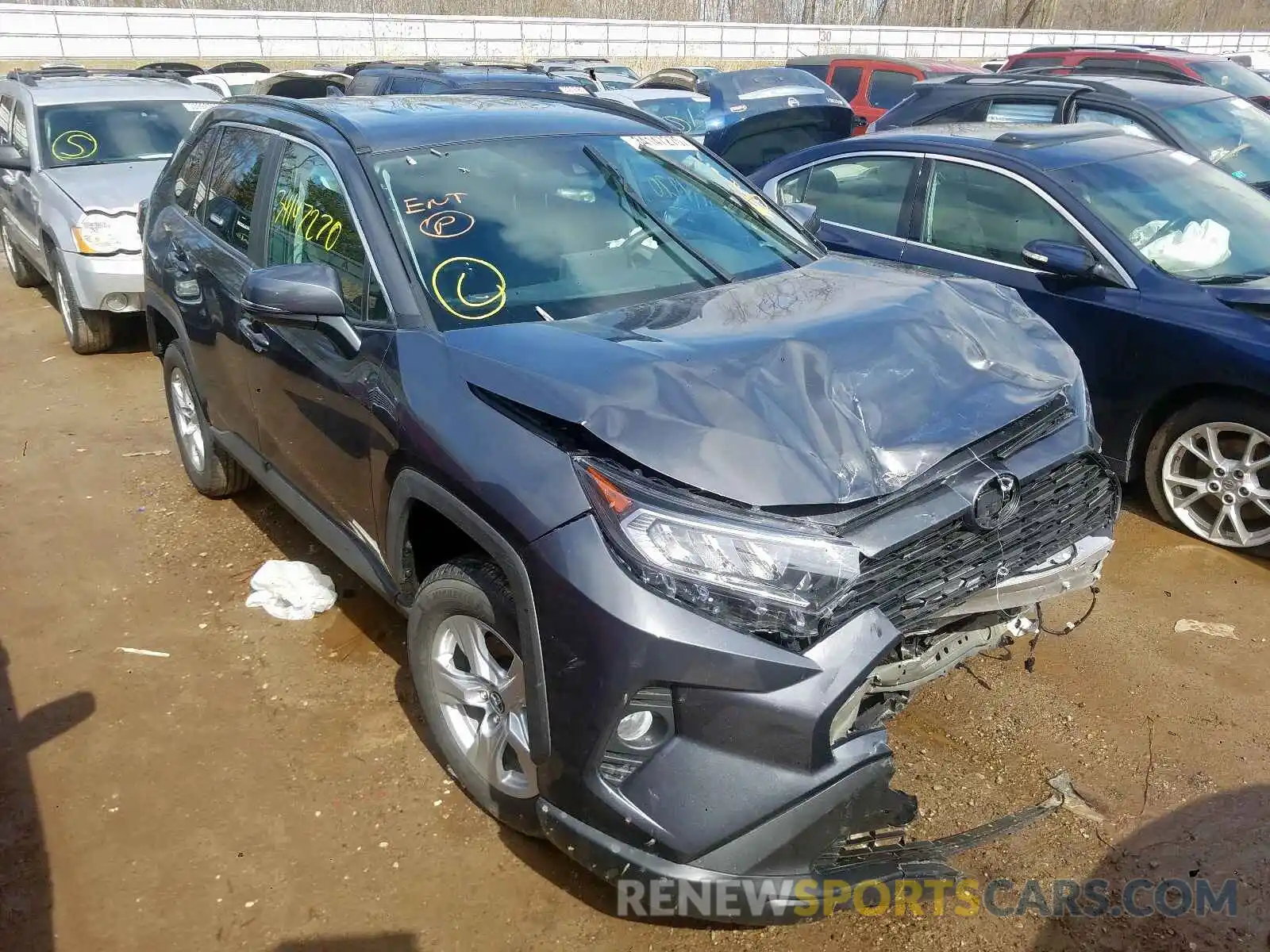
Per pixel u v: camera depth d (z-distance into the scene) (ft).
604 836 7.59
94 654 12.39
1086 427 9.25
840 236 18.37
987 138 17.44
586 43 101.14
